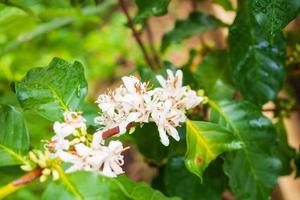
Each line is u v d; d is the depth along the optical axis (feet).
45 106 1.77
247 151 1.99
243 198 1.98
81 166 1.54
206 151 1.77
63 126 1.63
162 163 2.30
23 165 1.60
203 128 1.78
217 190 2.12
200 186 2.12
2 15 2.42
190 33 2.46
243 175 1.98
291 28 3.29
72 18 2.94
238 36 2.14
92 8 2.97
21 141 1.62
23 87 1.78
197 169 1.74
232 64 2.17
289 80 3.15
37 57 4.61
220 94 2.34
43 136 2.57
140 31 2.59
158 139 2.15
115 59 5.92
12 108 1.65
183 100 1.74
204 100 1.93
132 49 5.65
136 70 2.29
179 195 2.12
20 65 4.01
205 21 2.47
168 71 1.75
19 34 3.22
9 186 1.51
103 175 1.52
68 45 5.63
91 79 5.76
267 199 1.98
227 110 2.01
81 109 1.83
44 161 1.53
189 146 1.75
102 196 1.48
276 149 2.01
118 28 5.80
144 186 1.58
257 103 2.18
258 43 2.14
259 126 2.00
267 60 2.15
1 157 1.61
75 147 1.57
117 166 1.61
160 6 2.02
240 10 2.12
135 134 2.14
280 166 1.99
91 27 5.98
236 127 1.99
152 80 2.01
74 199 1.47
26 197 3.78
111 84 5.84
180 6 5.59
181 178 2.13
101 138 1.61
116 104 1.70
